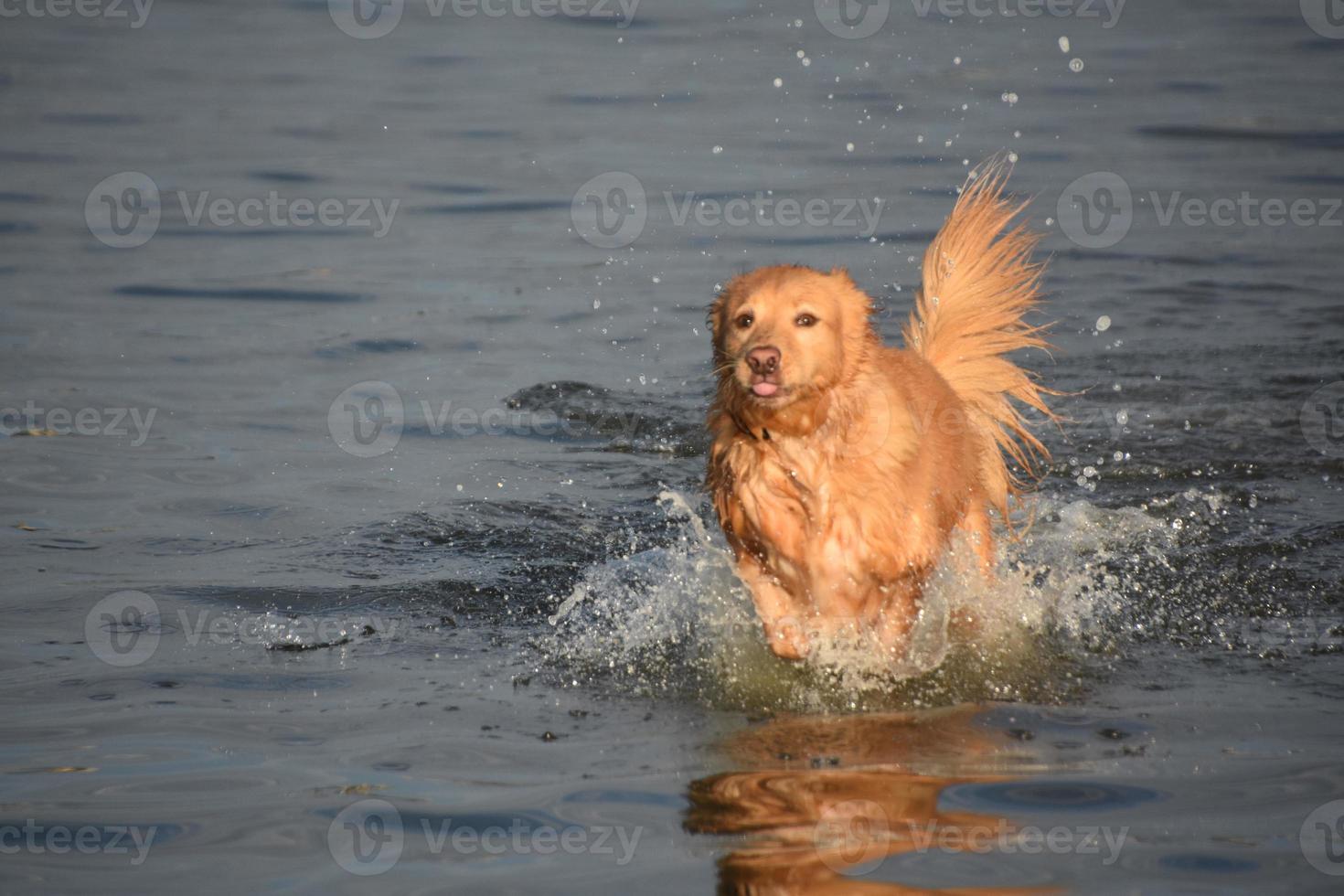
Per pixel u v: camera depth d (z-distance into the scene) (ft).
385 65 108.17
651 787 21.18
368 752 22.72
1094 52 108.27
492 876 18.51
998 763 21.89
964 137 81.25
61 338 50.88
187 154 80.43
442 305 55.83
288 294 57.16
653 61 106.42
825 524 26.63
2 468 38.34
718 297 27.86
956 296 33.01
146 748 22.89
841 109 88.94
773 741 23.04
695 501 37.01
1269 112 86.07
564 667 26.68
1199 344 49.65
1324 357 47.70
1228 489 36.86
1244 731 22.89
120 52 114.32
